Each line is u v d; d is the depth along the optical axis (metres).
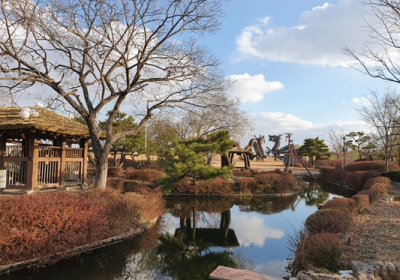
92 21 10.55
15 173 11.60
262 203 18.03
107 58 11.02
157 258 8.37
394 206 12.21
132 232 9.55
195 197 19.66
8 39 9.51
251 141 48.72
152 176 22.23
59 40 10.64
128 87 11.23
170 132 29.17
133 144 25.95
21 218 6.94
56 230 7.34
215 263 7.99
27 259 6.82
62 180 12.66
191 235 10.88
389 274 5.40
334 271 5.66
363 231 8.29
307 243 6.65
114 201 9.46
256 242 9.74
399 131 14.90
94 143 11.51
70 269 7.16
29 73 9.96
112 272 7.25
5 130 11.23
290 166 43.84
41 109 12.57
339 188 25.02
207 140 17.95
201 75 11.98
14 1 9.04
